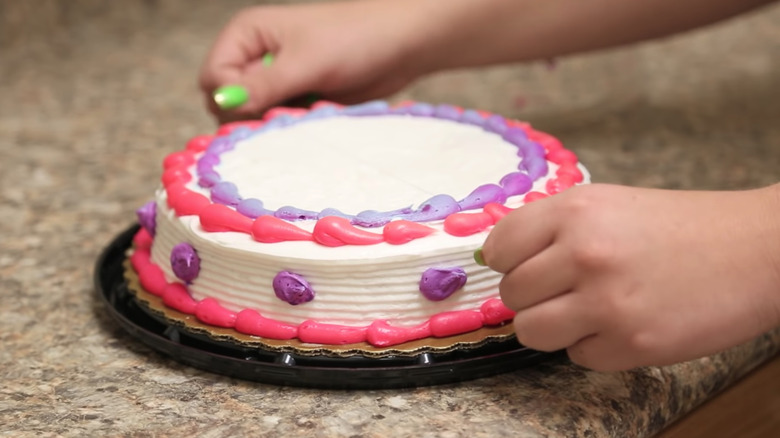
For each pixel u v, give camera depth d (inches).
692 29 38.4
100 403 26.8
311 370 26.7
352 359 27.0
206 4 63.4
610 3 37.4
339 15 36.6
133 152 40.4
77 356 28.6
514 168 29.9
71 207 36.3
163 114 44.0
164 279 29.6
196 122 43.2
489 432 25.8
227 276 28.1
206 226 28.2
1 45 52.8
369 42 36.2
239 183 29.7
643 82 46.4
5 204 36.4
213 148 31.5
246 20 37.1
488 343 27.3
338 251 27.1
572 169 29.7
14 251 33.5
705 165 37.7
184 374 27.8
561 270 24.7
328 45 35.9
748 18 57.5
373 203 28.5
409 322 27.4
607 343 24.8
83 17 57.8
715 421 29.8
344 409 26.5
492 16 37.3
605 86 46.3
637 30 38.0
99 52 52.8
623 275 24.3
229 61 36.8
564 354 28.0
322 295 27.3
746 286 24.6
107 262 32.0
